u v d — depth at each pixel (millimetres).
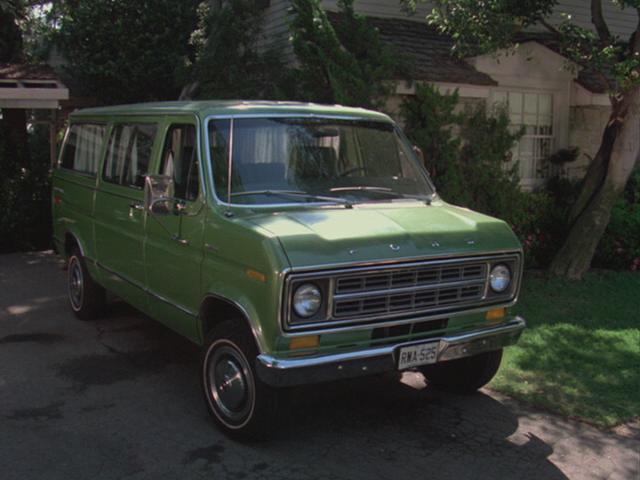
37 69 12211
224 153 4887
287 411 4480
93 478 4145
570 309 8094
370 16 11297
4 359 6219
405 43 10539
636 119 9062
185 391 5535
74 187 7176
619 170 9234
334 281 4160
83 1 13883
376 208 4992
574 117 11875
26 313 7719
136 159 5852
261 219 4488
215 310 4855
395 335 4484
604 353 6586
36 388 5547
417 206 5234
